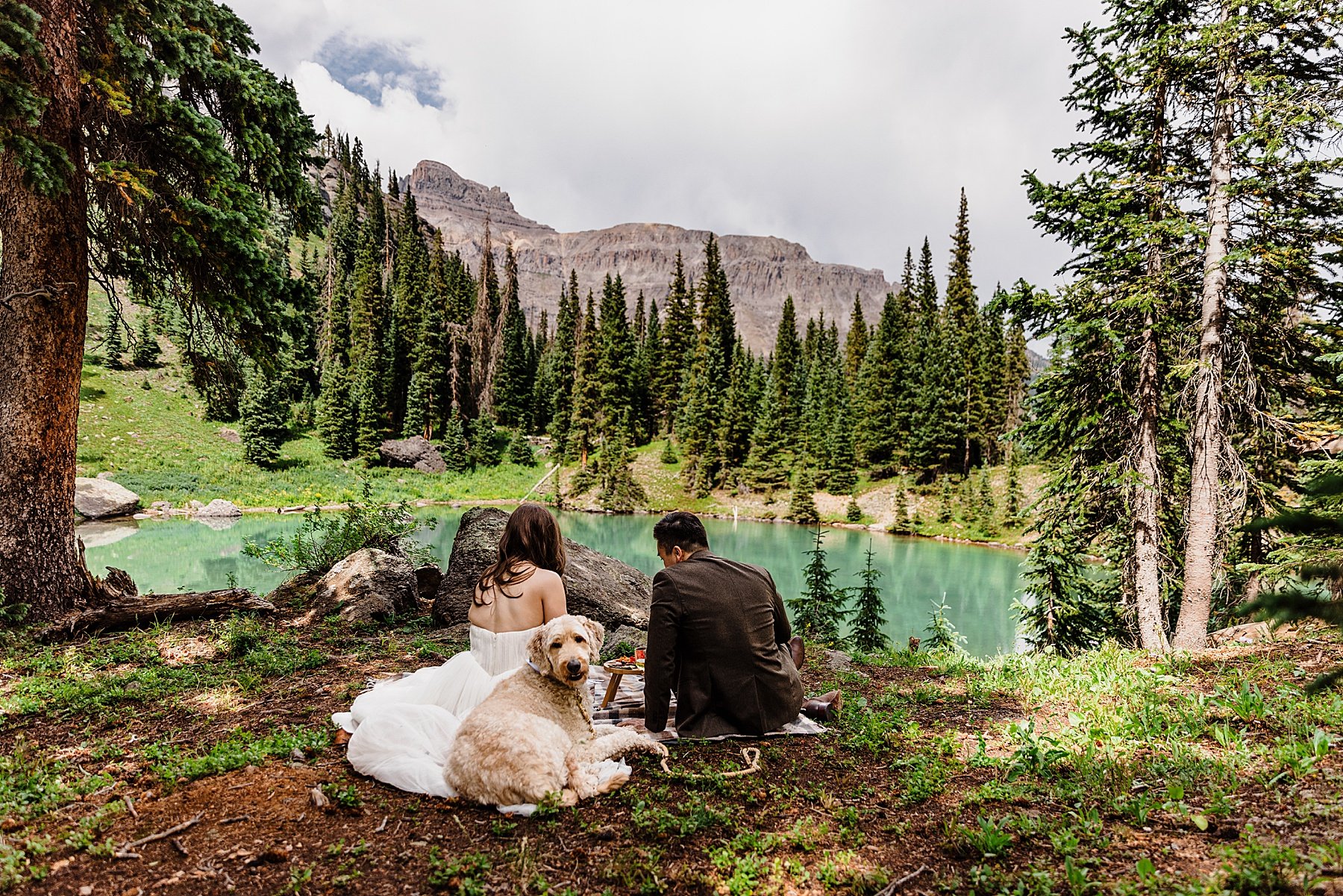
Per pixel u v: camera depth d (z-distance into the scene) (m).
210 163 7.69
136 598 7.71
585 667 3.19
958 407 47.56
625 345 66.94
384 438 59.53
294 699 4.93
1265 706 4.07
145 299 9.56
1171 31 9.60
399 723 3.46
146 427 48.84
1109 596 11.87
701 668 3.97
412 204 91.25
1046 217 10.97
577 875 2.49
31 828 2.84
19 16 5.88
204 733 4.22
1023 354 52.44
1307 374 10.08
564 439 63.66
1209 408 9.45
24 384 7.20
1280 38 9.13
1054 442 11.62
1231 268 9.55
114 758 3.79
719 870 2.56
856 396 57.25
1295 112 8.93
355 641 6.99
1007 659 7.56
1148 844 2.53
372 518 10.90
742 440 55.03
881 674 6.87
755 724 3.96
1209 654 6.18
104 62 7.17
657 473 57.25
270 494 42.34
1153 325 10.09
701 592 3.91
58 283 7.36
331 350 62.72
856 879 2.45
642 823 2.84
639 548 31.80
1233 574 9.66
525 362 72.56
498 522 8.89
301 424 59.09
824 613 12.09
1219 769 3.13
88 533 28.97
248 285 8.25
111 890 2.38
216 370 9.73
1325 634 5.77
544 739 3.07
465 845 2.67
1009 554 32.91
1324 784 2.84
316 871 2.49
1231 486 9.41
